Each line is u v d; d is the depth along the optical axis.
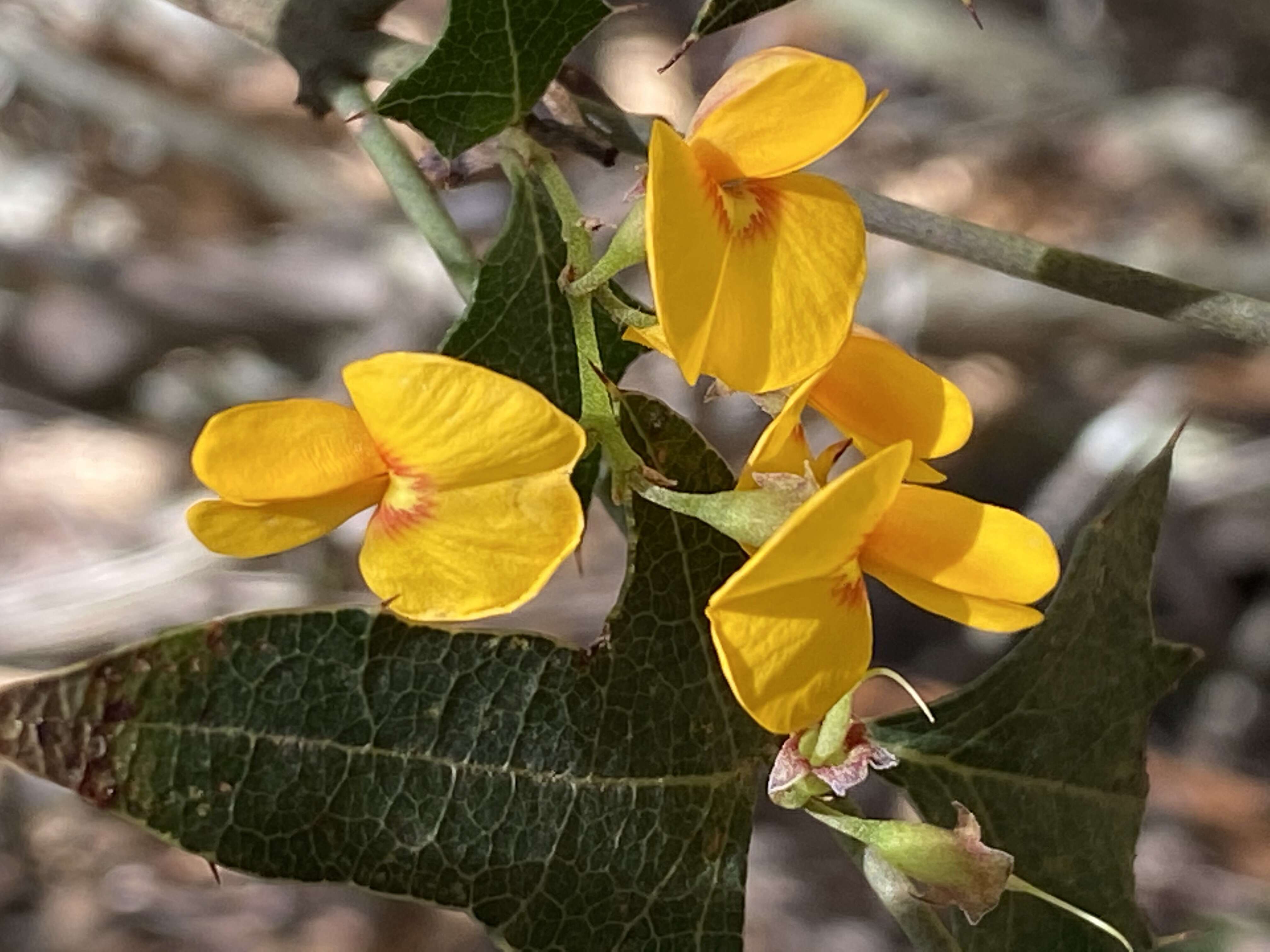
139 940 0.26
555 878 0.11
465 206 0.28
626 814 0.11
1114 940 0.12
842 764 0.10
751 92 0.10
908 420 0.11
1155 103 0.32
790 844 0.26
